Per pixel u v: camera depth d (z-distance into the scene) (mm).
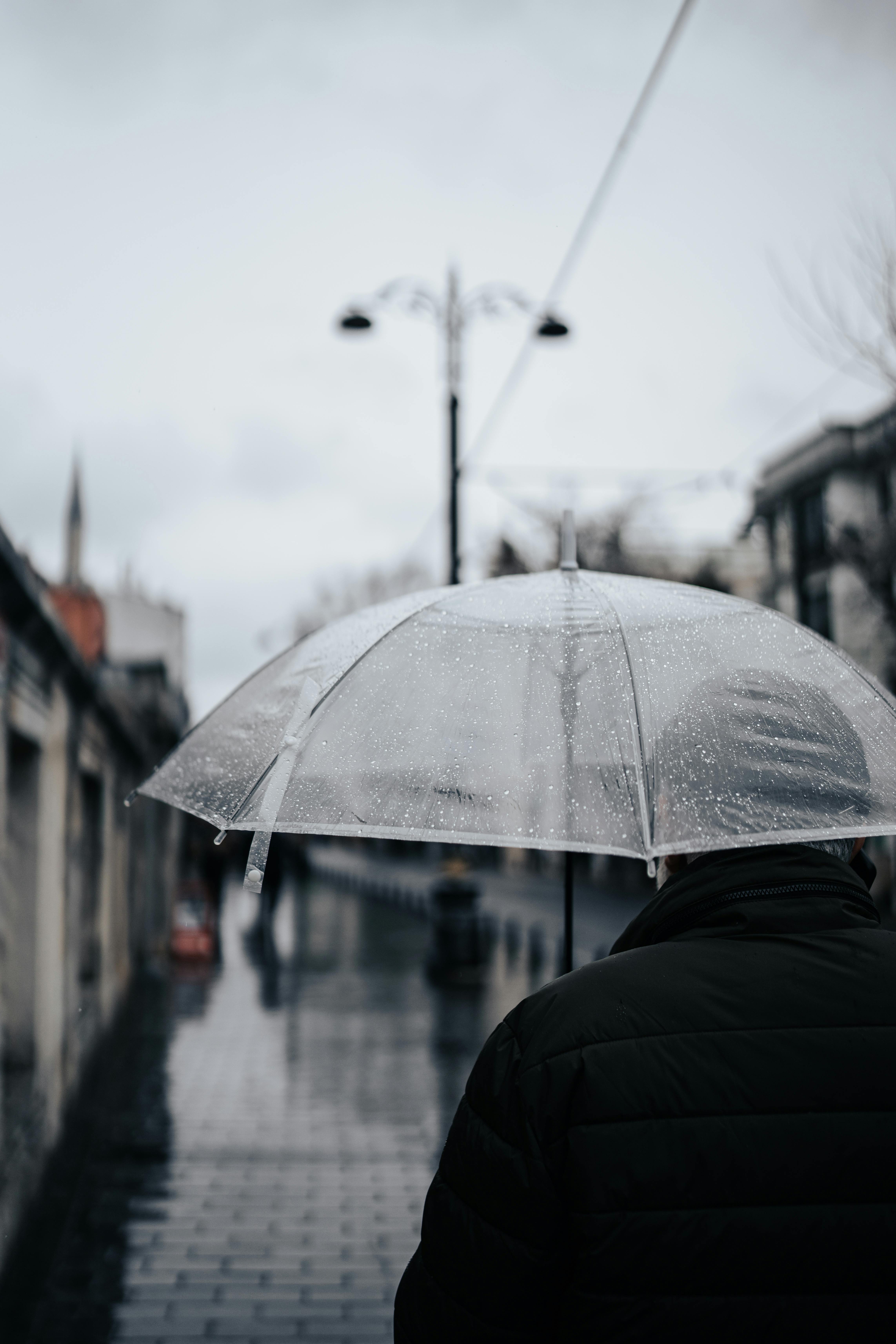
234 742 2123
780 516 29531
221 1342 4676
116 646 47312
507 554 29203
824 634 28250
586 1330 1338
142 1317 4910
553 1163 1375
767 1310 1337
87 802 15070
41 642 8555
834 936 1491
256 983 16531
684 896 1559
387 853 86938
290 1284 5340
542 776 1713
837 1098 1378
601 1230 1333
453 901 16797
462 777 1742
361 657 1956
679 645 1862
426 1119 8516
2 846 7406
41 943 9250
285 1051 11148
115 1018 13156
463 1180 1442
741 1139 1357
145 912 22000
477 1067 1482
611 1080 1375
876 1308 1347
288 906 35375
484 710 1820
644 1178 1343
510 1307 1395
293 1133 8070
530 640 1911
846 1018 1420
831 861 1566
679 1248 1332
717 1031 1407
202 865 26969
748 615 1994
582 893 41719
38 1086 8680
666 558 32969
